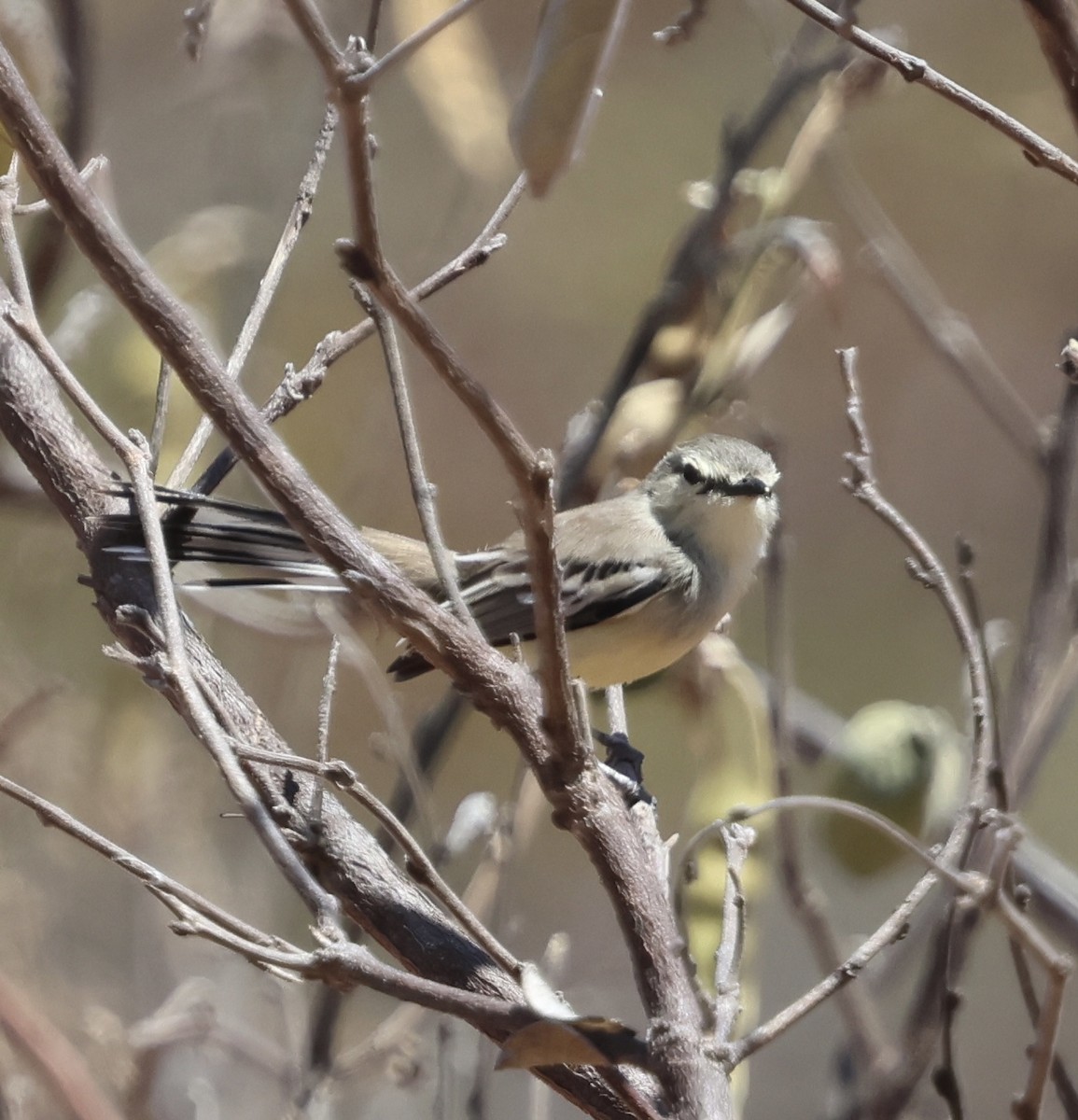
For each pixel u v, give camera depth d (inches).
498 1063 156.2
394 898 218.2
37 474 258.4
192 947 404.8
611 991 469.7
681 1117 164.7
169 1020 316.2
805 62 383.9
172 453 369.7
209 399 168.1
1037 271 676.1
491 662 181.6
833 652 700.0
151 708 417.1
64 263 420.5
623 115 673.6
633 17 649.6
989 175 652.1
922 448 708.0
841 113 371.2
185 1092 341.1
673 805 603.5
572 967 486.0
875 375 698.8
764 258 370.9
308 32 132.3
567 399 679.1
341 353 247.0
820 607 706.8
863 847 297.3
